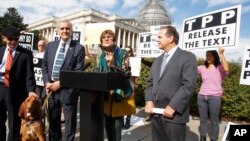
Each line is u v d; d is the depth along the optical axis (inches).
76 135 228.2
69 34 181.3
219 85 215.9
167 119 132.2
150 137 238.1
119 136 169.5
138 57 297.1
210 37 205.9
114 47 165.9
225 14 195.8
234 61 340.8
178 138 131.9
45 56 186.1
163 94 134.8
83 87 88.3
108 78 82.4
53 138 181.9
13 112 180.4
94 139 92.4
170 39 137.9
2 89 178.5
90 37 276.5
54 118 180.7
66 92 175.8
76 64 181.0
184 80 129.5
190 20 223.9
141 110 375.9
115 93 162.7
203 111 219.5
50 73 180.9
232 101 324.2
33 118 164.7
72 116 178.5
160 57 145.6
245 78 189.3
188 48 224.1
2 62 179.9
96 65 167.0
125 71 160.1
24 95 186.4
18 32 178.5
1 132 182.7
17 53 179.9
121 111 164.4
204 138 218.4
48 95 176.6
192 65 130.5
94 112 91.9
